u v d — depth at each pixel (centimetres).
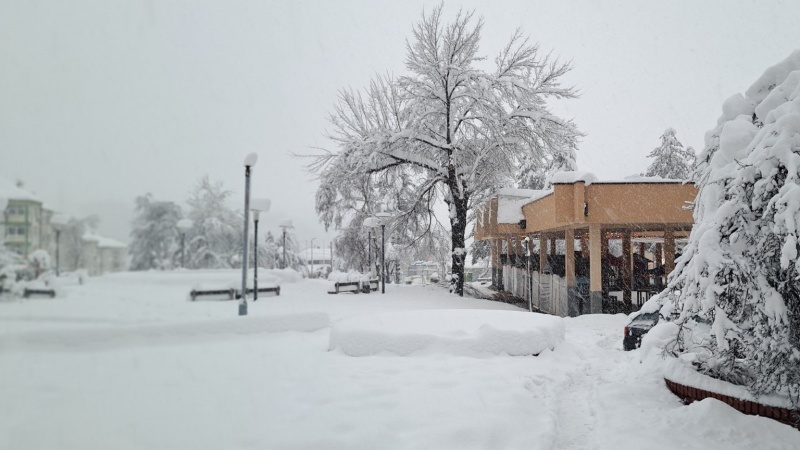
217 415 593
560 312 2455
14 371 805
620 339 1320
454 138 3027
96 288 1389
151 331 1109
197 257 1664
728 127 681
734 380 655
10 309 1156
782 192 571
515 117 2947
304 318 1338
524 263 3108
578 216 1980
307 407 628
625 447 511
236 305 1806
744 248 624
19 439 507
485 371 812
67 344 998
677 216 1959
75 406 625
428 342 965
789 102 626
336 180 2944
